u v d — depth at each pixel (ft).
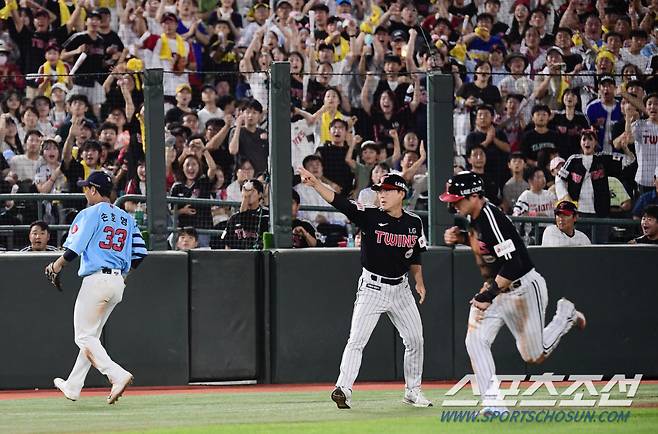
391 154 141.90
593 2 178.29
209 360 113.91
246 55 162.91
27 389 111.14
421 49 170.19
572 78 144.25
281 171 115.34
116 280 96.07
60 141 135.64
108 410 93.86
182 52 164.66
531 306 82.79
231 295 114.62
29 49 162.20
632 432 76.43
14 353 110.93
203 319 114.01
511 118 142.20
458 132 146.92
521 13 177.37
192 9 170.30
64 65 159.53
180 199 121.90
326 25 172.76
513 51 176.14
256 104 134.00
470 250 116.78
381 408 93.15
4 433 78.69
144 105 113.09
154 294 112.68
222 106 146.20
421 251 91.61
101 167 131.34
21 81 144.15
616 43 173.37
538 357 84.64
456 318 116.57
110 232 95.86
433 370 116.16
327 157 132.36
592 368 117.80
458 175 82.58
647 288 118.62
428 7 181.47
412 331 92.58
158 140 113.19
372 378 115.85
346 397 90.53
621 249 118.42
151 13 172.04
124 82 133.39
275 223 115.75
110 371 95.61
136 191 129.59
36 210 126.82
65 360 111.75
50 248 119.96
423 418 85.25
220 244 121.08
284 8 172.35
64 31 164.96
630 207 133.90
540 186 135.23
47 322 111.55
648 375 118.52
